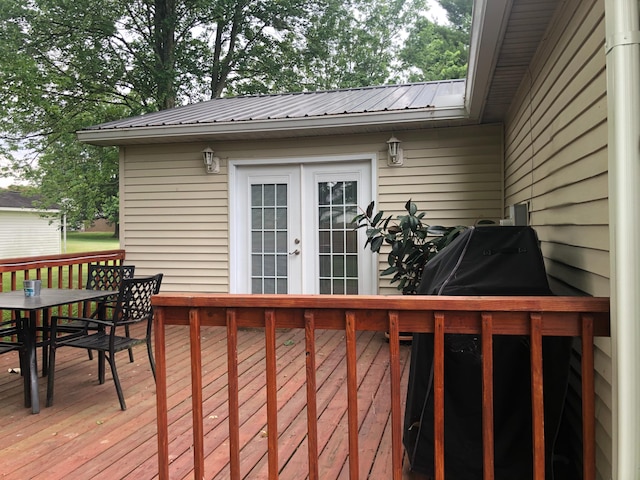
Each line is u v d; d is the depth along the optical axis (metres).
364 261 5.41
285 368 3.90
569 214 2.19
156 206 5.96
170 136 5.41
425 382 2.06
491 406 1.49
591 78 1.81
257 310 1.71
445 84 7.01
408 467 2.27
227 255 5.76
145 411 3.02
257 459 2.38
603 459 1.70
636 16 1.33
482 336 1.50
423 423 1.99
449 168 5.11
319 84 17.00
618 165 1.34
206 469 2.28
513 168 4.25
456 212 5.10
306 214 5.57
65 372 3.85
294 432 2.69
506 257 2.02
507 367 1.88
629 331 1.31
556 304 1.45
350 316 1.61
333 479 2.17
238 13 14.05
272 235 5.68
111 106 13.12
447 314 1.55
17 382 3.64
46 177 13.04
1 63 10.91
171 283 5.92
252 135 5.38
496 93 3.85
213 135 5.35
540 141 2.90
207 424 2.80
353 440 1.61
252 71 14.74
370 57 18.33
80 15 11.91
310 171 5.55
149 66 12.40
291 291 5.62
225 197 5.75
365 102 5.76
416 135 5.18
